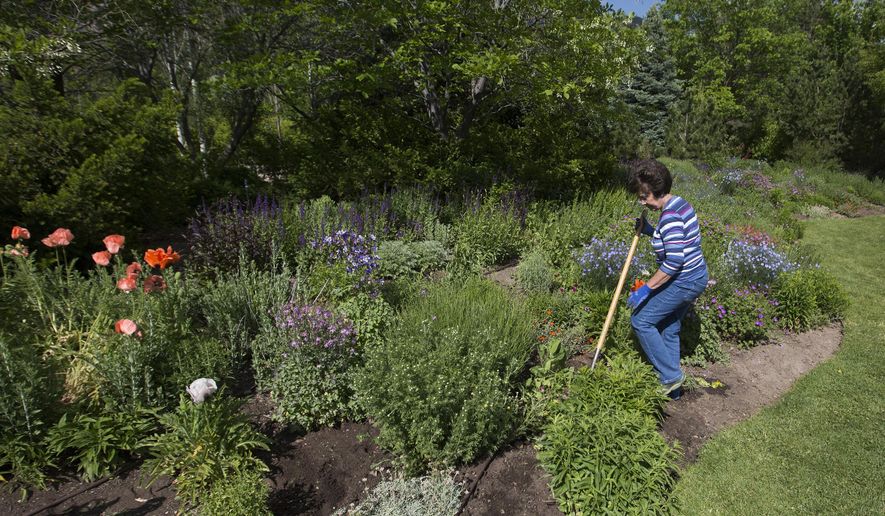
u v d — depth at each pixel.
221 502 2.48
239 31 8.87
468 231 6.75
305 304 4.06
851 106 20.59
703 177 15.27
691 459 3.48
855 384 4.53
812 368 4.90
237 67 7.61
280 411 3.38
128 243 5.57
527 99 9.48
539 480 3.17
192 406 2.87
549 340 4.32
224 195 8.50
